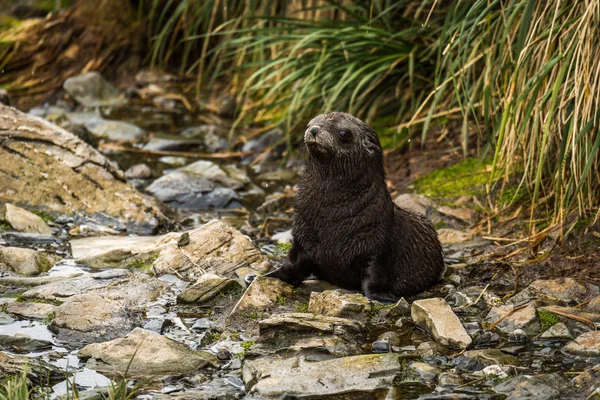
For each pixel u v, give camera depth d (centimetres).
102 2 2088
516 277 1094
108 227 1297
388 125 1614
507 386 804
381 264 1042
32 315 981
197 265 1119
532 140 1145
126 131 1753
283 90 1738
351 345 895
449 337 902
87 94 1941
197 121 1842
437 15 1644
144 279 1068
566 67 1080
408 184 1429
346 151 1009
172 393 799
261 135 1725
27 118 1380
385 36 1573
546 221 1204
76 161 1357
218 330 952
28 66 2042
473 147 1469
